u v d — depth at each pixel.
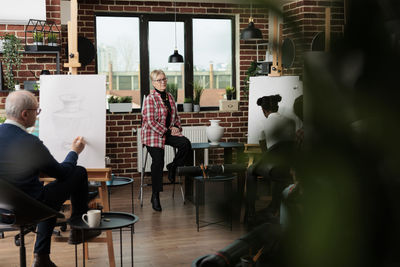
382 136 0.30
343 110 0.31
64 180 2.89
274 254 0.36
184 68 7.70
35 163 2.70
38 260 2.91
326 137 0.31
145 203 5.64
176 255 3.76
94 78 3.30
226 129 7.58
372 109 0.30
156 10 7.38
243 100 7.79
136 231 4.45
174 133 5.30
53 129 3.28
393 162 0.30
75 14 3.35
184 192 6.09
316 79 0.31
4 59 5.68
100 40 7.37
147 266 3.52
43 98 3.29
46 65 5.96
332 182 0.31
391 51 0.30
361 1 0.30
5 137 2.68
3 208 2.59
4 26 5.83
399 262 0.30
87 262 3.61
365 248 0.31
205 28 7.73
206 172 4.13
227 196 0.38
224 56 7.85
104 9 7.15
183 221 4.79
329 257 0.32
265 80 4.61
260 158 0.34
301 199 0.33
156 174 5.22
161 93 5.25
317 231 0.32
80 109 3.28
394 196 0.30
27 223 2.57
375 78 0.30
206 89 7.83
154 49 7.59
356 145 0.31
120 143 7.13
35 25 5.90
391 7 0.29
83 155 3.26
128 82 7.54
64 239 2.98
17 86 5.63
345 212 0.31
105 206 3.23
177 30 7.64
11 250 3.95
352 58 0.30
